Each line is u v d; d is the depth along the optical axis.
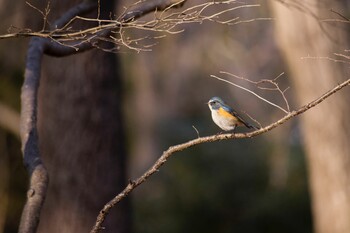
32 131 7.47
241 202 25.12
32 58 8.20
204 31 35.38
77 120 12.56
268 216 24.67
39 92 12.67
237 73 34.97
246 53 34.94
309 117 15.93
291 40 15.53
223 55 35.47
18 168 17.77
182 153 26.17
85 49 8.61
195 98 37.41
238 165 25.50
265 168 25.30
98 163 12.74
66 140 12.59
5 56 17.05
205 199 25.20
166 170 26.11
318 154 15.95
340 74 15.34
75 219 12.70
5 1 15.06
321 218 16.16
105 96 12.68
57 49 8.45
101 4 10.98
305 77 15.60
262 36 34.94
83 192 12.69
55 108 12.55
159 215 25.38
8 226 17.89
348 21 8.02
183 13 6.96
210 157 25.73
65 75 12.49
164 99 37.38
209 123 28.42
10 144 17.69
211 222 25.20
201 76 37.22
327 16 14.44
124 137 13.24
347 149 15.66
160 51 34.19
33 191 6.66
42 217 12.80
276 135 25.91
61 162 12.62
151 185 26.19
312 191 16.42
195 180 25.41
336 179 15.80
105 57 12.60
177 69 37.09
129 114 23.58
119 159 12.98
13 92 17.58
